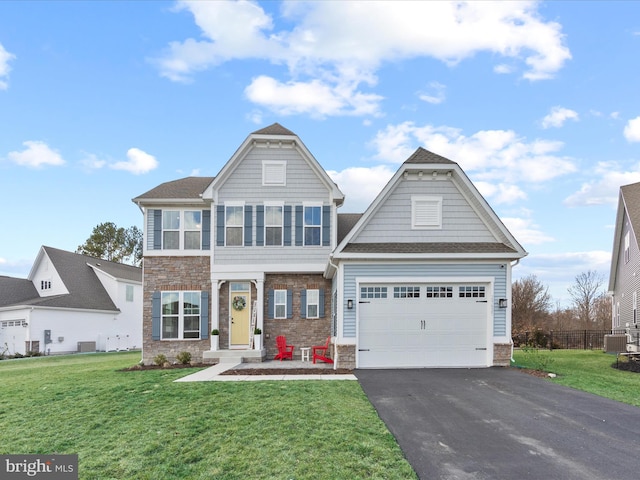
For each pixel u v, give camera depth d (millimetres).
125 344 32281
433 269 13844
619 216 25016
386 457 6043
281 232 17156
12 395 10594
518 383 11047
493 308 13797
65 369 15945
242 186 17234
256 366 14703
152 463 6215
